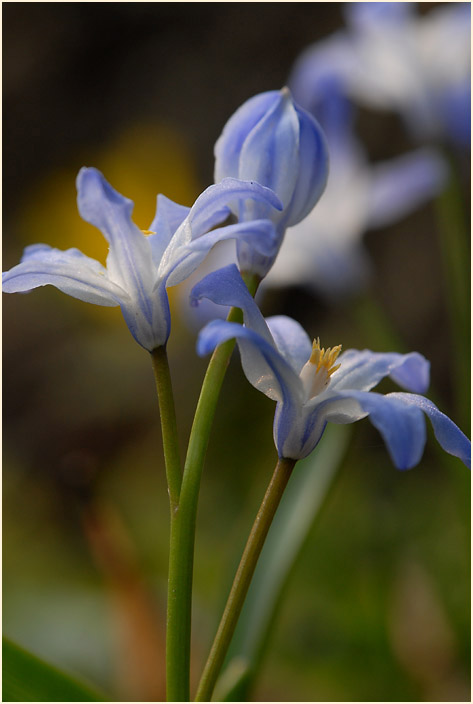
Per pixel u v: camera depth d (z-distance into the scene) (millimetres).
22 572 448
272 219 203
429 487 472
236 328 186
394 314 653
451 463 290
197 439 197
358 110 675
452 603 341
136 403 659
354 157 378
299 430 195
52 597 388
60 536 493
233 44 779
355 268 371
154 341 197
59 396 680
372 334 374
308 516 250
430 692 310
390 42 370
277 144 202
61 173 795
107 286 196
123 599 261
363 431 520
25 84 830
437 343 633
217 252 378
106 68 826
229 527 478
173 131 762
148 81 801
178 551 196
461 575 368
